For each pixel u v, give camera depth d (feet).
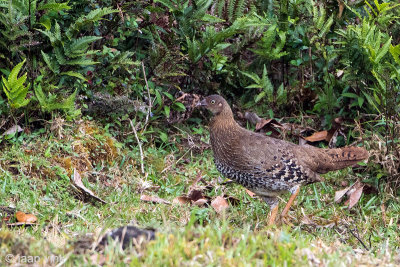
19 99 34.65
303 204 35.96
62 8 34.96
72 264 21.17
